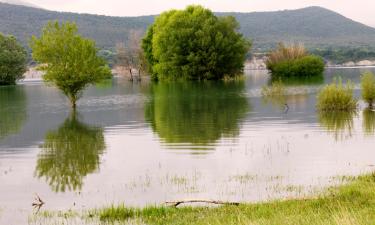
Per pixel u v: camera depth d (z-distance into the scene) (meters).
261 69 182.88
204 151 25.58
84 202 17.47
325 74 114.06
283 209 14.34
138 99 59.56
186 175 20.72
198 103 51.66
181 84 91.31
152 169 22.05
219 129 32.81
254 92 65.31
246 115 40.03
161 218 14.66
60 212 16.23
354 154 23.67
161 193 18.22
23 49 122.25
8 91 85.88
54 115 45.12
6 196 18.45
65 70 50.91
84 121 40.03
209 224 13.16
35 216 15.88
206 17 106.81
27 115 45.69
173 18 106.00
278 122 35.31
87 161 24.25
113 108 49.78
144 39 115.75
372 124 32.81
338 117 36.91
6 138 32.06
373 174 18.81
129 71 117.69
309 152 24.47
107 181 20.28
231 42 104.81
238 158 23.62
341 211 12.89
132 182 19.94
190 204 16.66
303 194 17.00
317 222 11.99
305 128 32.09
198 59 101.88
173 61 102.88
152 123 37.03
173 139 29.48
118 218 15.20
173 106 49.44
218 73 104.88
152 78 115.25
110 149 27.14
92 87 88.94
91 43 52.78
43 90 86.81
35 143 29.88
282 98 54.94
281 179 19.52
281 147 25.89
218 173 20.89
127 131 33.50
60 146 28.62
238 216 13.19
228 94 62.78
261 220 12.84
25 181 20.62
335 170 20.69
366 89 42.81
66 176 21.34
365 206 13.93
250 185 18.80
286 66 109.88
